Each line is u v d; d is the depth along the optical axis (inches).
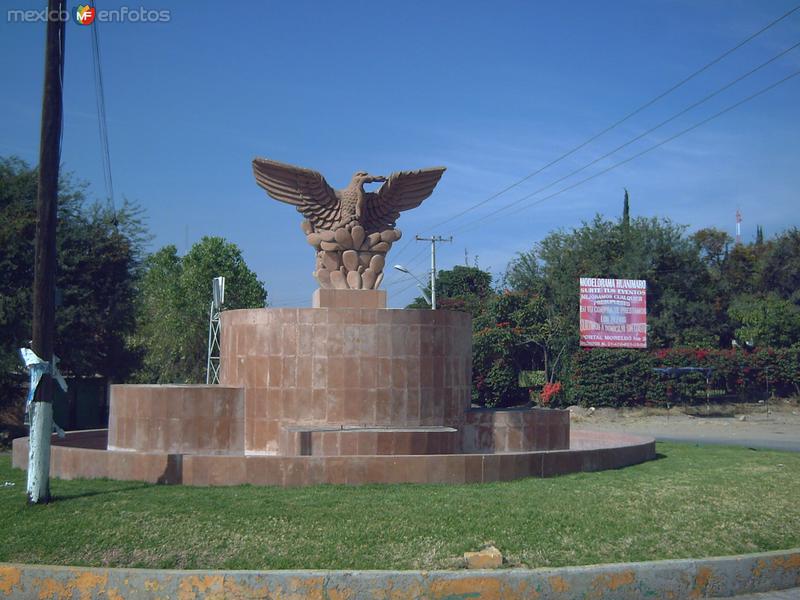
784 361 1534.2
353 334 607.5
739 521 398.0
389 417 604.1
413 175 671.8
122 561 329.1
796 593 335.9
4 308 1004.6
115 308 1221.7
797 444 983.0
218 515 386.0
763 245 2412.6
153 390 606.2
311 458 482.0
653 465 605.3
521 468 517.7
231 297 1909.4
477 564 321.1
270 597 302.7
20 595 315.3
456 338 640.4
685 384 1501.0
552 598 310.2
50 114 441.1
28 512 403.2
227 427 613.3
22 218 1046.4
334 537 351.9
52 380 440.5
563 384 1600.6
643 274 1872.5
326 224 669.3
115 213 1251.8
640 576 320.8
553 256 2046.0
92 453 512.1
